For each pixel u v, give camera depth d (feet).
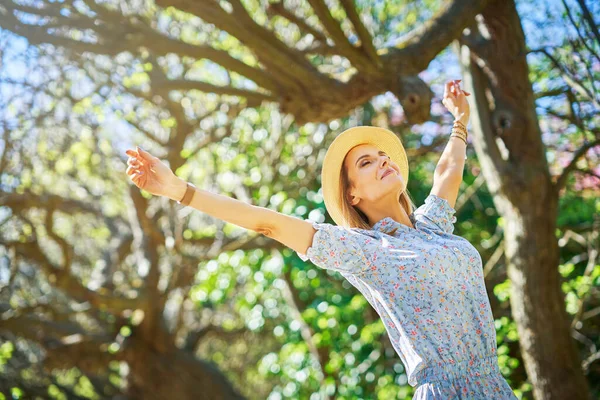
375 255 8.02
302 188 30.14
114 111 25.00
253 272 29.81
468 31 19.89
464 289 8.04
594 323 29.76
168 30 25.45
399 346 8.13
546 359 18.98
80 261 36.63
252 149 29.84
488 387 7.77
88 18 16.34
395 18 29.58
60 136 27.45
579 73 18.06
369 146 9.30
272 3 18.28
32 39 16.21
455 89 10.44
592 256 24.16
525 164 19.07
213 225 32.37
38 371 35.14
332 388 29.32
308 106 18.34
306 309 30.73
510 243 19.61
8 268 32.60
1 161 24.52
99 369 30.25
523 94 19.12
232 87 19.07
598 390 27.02
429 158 31.45
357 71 18.19
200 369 31.37
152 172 7.71
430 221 9.06
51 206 26.53
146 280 28.81
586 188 25.40
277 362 31.24
